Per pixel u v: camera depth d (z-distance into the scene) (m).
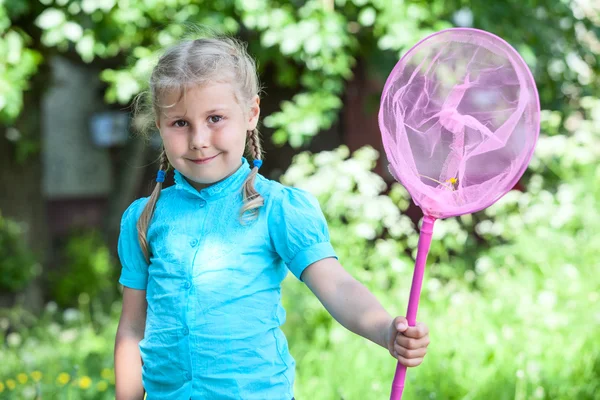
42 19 5.54
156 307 1.98
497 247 5.40
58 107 11.62
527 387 3.46
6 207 7.75
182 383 1.92
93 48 5.68
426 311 4.59
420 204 1.83
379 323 1.79
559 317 4.18
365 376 3.68
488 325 4.32
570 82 6.56
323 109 5.74
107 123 11.83
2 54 5.49
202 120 1.89
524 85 1.80
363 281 4.80
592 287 4.57
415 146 1.86
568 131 6.47
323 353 4.05
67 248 9.62
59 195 11.69
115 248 9.58
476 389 3.47
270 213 1.95
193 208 2.01
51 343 5.33
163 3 5.55
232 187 1.99
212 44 1.97
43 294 8.39
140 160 9.61
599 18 6.46
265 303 1.93
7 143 7.67
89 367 4.50
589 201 5.21
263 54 5.93
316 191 5.00
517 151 1.81
